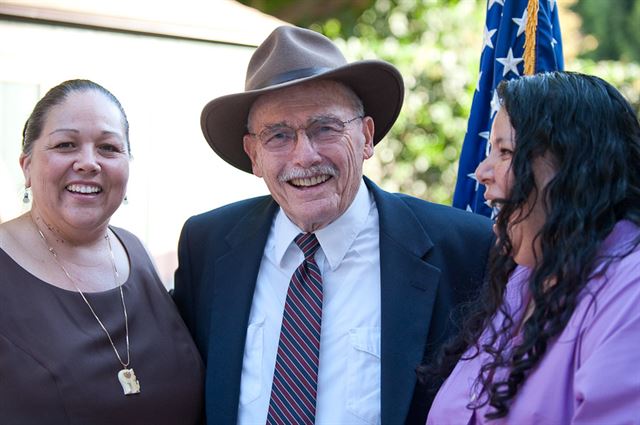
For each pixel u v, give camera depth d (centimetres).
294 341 240
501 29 284
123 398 228
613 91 182
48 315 226
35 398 215
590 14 1068
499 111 190
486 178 191
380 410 231
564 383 172
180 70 362
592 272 172
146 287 254
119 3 344
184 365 246
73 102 235
